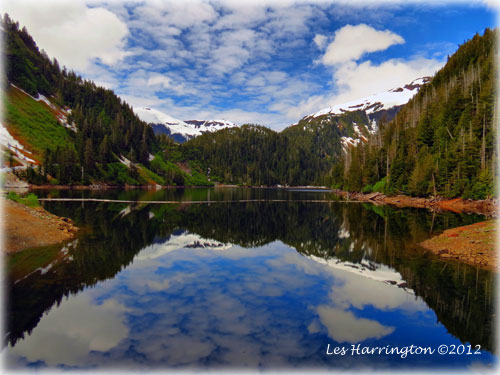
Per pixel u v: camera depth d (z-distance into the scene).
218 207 65.94
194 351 9.99
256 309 13.55
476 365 9.52
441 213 53.78
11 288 15.30
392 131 125.31
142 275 18.09
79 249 23.45
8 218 25.23
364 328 11.93
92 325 11.63
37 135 139.75
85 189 122.31
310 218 48.91
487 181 61.56
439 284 17.19
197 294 15.25
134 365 9.12
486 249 22.89
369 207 68.94
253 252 25.16
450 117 89.12
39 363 9.17
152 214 48.19
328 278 18.28
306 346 10.50
